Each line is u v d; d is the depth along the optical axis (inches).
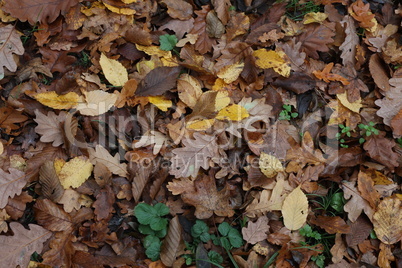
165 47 85.3
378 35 94.0
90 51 85.1
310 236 80.0
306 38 91.1
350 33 92.0
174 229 76.4
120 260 74.2
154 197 79.1
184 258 76.5
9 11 79.8
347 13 95.1
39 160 77.6
